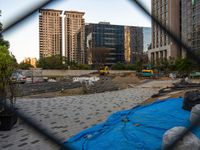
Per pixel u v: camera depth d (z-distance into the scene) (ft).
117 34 261.85
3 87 22.17
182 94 43.24
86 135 19.47
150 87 84.02
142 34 272.51
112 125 22.85
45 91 69.51
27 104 43.29
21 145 19.17
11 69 23.76
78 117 30.63
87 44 247.70
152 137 18.26
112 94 61.36
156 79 139.33
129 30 265.34
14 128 24.54
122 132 19.83
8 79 23.45
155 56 237.45
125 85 96.22
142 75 160.97
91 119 29.25
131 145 16.69
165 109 29.37
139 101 45.93
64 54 218.59
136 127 21.39
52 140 8.18
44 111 35.40
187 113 26.37
